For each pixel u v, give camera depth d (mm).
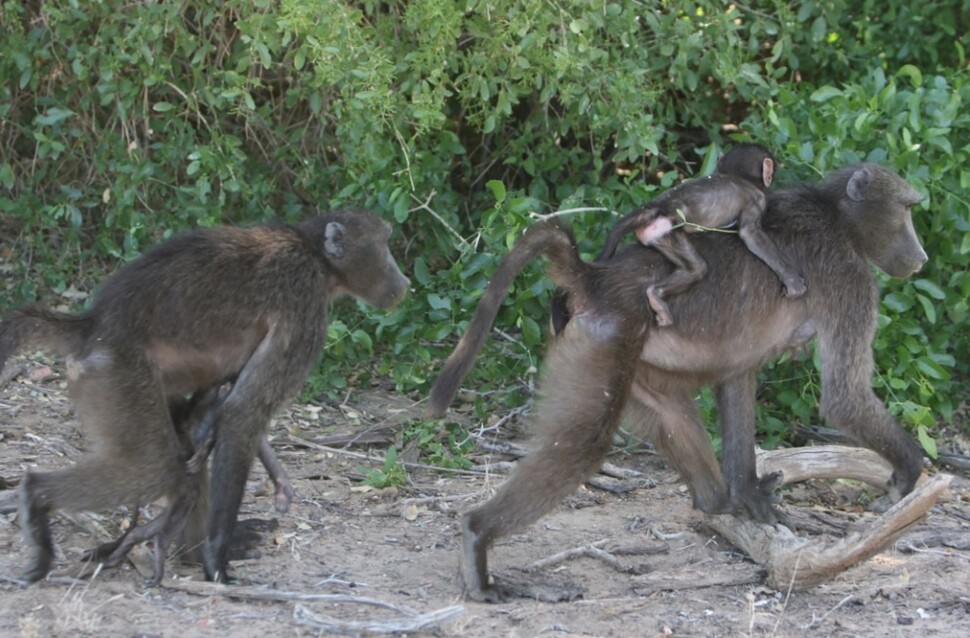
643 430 9328
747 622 8094
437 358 12320
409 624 7426
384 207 11969
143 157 13328
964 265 12078
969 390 12586
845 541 8336
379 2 12688
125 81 12773
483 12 11617
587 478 8406
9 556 8516
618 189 12484
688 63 13383
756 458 10336
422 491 10508
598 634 7766
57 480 7785
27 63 12922
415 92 11711
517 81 12945
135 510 8523
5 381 11938
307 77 12609
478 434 11633
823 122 11984
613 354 8516
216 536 8086
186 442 8602
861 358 9164
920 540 9672
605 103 12266
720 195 9023
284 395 8266
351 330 12289
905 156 11383
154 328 7980
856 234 9398
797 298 9141
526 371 11992
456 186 14602
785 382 11844
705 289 8883
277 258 8352
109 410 7777
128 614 7500
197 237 8336
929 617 8289
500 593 8305
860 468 10414
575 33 11773
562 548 9375
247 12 11930
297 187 14070
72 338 7996
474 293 11492
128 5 12711
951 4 14188
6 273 13797
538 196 12898
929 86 12852
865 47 14258
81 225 13914
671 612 8227
